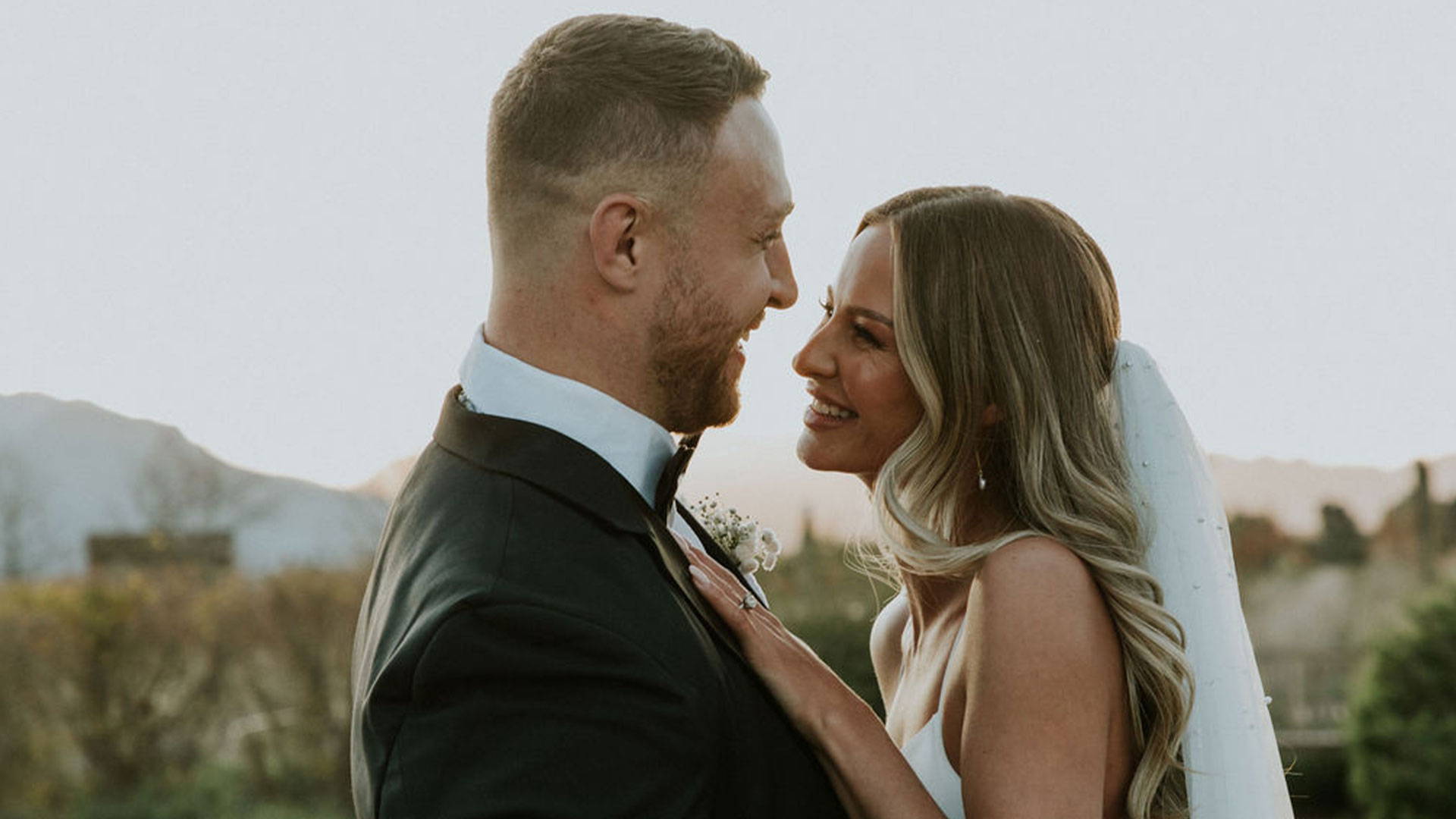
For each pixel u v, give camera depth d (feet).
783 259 6.77
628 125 6.10
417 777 5.37
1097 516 7.23
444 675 5.42
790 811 6.10
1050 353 7.36
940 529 7.67
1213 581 7.45
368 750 5.61
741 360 6.70
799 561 35.24
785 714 6.38
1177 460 7.54
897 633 8.89
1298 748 37.42
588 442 6.23
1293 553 65.36
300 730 36.96
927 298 7.36
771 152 6.42
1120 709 7.00
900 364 7.53
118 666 36.70
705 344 6.35
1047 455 7.28
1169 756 7.03
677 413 6.51
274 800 36.45
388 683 5.55
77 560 42.04
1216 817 7.22
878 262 7.55
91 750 36.60
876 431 7.68
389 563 6.40
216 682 37.24
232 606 37.52
